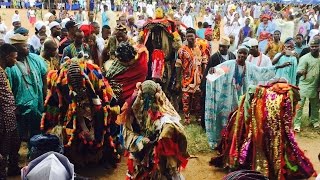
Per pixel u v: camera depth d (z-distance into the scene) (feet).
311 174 19.65
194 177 20.86
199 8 117.29
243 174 10.09
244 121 19.71
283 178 19.16
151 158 15.37
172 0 127.75
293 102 19.42
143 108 15.48
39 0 118.52
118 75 22.50
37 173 8.49
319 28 64.08
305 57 27.09
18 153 20.61
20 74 20.38
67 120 19.24
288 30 53.36
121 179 20.42
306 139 26.45
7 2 119.14
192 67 27.81
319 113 30.58
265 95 19.24
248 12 104.63
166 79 29.78
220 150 21.84
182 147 15.26
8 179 19.19
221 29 89.71
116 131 21.11
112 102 20.43
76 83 18.78
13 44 20.54
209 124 23.03
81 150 20.21
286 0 132.05
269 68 22.67
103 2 113.09
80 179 10.52
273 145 19.01
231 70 22.47
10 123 17.92
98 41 27.43
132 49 22.67
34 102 20.77
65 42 26.76
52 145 12.17
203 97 26.18
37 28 34.65
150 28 29.81
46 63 22.36
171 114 15.42
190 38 27.76
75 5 118.93
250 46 26.94
